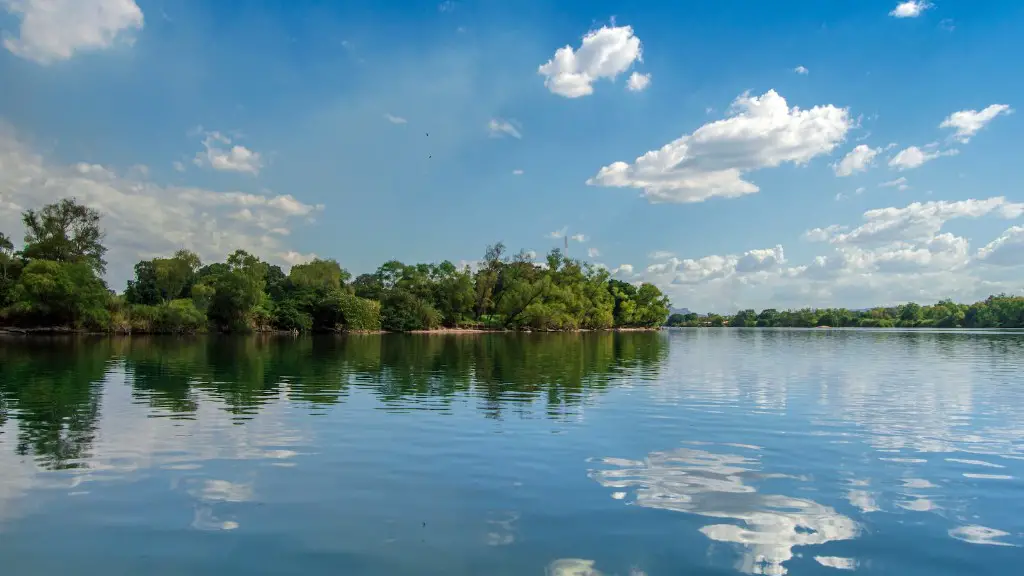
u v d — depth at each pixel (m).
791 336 120.56
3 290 69.31
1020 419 18.62
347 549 8.34
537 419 18.05
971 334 127.50
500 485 11.32
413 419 17.94
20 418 17.72
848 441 15.25
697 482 11.60
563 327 139.25
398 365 36.81
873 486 11.41
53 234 79.44
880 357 48.62
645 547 8.47
